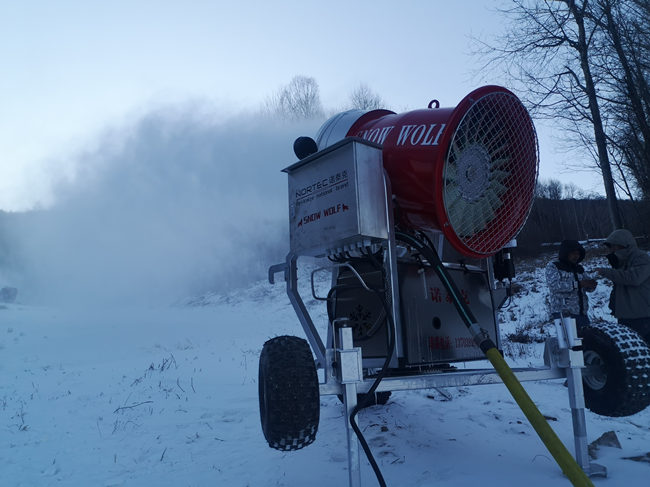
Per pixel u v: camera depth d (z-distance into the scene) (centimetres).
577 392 273
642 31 1330
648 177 1516
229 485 312
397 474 292
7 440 462
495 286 353
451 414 434
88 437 465
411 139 300
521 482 263
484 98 292
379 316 305
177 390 673
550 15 1398
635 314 483
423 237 311
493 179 308
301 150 341
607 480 261
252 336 1451
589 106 1391
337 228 274
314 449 366
